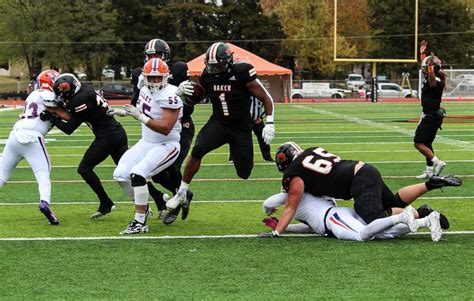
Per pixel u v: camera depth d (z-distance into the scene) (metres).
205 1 124.50
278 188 22.39
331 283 11.68
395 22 117.00
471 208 18.52
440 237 14.22
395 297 10.92
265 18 121.94
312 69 128.38
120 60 119.00
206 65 15.88
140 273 12.42
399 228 14.48
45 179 17.02
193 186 22.84
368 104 85.12
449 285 11.52
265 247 14.19
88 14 111.25
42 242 14.94
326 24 125.62
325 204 14.98
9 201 20.41
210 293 11.21
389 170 26.34
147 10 118.56
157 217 17.91
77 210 18.97
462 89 94.75
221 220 17.36
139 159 16.20
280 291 11.28
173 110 15.75
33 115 17.06
